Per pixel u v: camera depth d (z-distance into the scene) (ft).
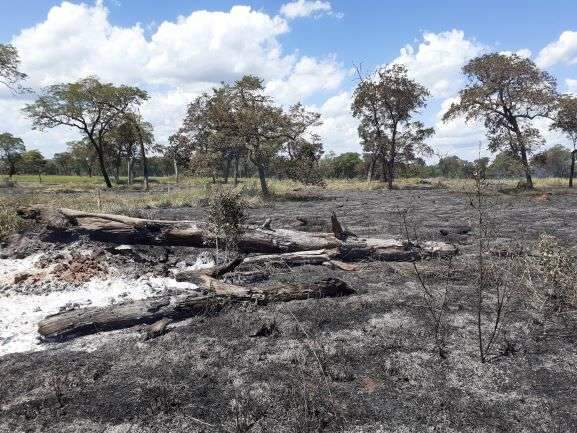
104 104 131.34
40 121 129.29
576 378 13.87
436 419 12.08
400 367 14.67
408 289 22.13
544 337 16.66
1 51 93.61
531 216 46.52
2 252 29.04
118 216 28.14
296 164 82.79
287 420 12.07
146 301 18.90
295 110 80.59
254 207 61.05
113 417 12.41
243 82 80.23
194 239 27.53
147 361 15.34
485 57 91.97
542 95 89.76
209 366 14.93
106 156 200.13
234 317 18.70
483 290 21.49
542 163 93.91
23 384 14.03
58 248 28.78
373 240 27.71
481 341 15.81
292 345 16.28
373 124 113.39
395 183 121.08
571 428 11.59
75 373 14.56
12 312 20.03
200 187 101.35
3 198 41.60
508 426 11.75
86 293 22.43
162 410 12.64
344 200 74.54
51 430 11.96
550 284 20.42
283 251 27.25
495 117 93.91
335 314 18.93
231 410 12.55
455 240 33.06
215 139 81.10
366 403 12.82
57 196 62.28
